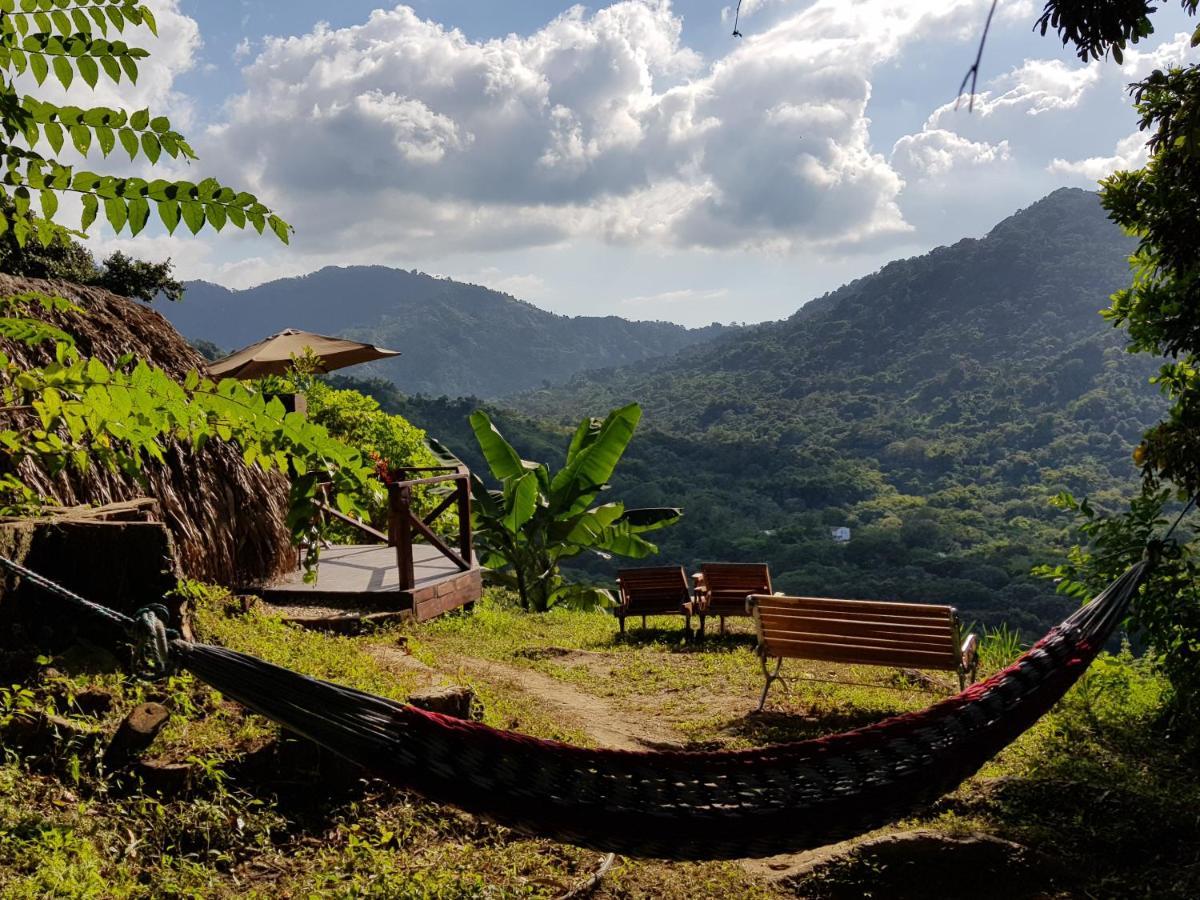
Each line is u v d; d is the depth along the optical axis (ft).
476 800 8.04
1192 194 23.86
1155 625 25.00
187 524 25.61
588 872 16.26
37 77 7.61
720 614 40.04
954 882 17.60
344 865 14.94
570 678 31.48
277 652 22.03
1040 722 25.67
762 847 8.63
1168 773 22.58
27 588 17.87
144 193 7.72
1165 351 26.27
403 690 20.21
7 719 15.11
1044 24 14.76
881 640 27.17
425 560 40.63
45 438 11.52
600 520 60.44
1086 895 17.31
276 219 7.93
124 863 13.57
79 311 25.05
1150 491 25.80
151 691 17.65
